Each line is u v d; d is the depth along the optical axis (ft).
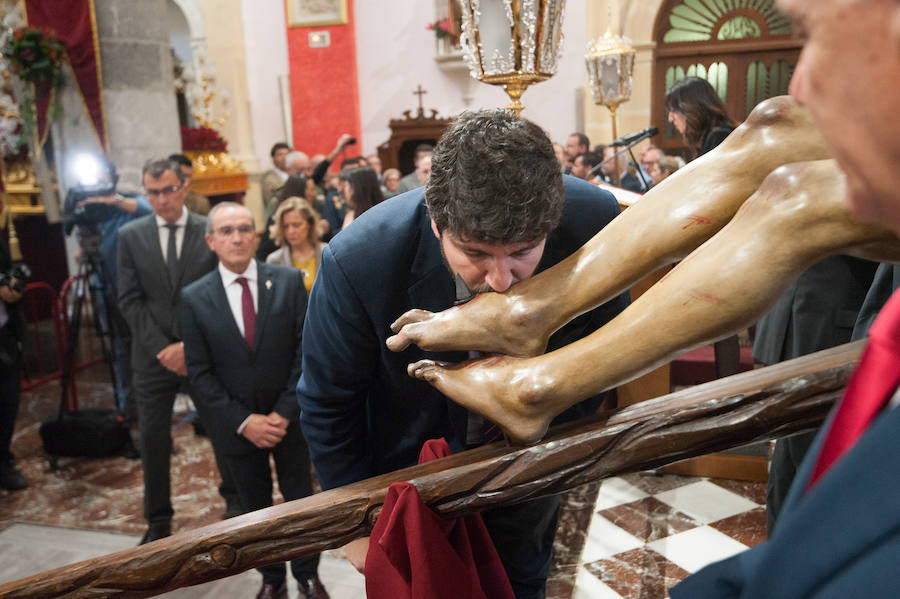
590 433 2.63
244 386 9.14
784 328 7.07
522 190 2.69
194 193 17.62
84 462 14.15
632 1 30.32
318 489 12.12
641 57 30.81
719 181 2.52
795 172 2.23
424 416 4.46
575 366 2.51
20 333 13.33
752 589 1.35
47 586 2.92
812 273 6.56
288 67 36.17
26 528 11.50
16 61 19.10
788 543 1.27
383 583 2.72
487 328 2.71
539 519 4.59
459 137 2.86
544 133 2.93
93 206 13.46
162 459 10.71
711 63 31.01
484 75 4.84
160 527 10.77
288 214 12.19
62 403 14.25
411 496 2.71
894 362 1.40
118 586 2.89
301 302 9.43
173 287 10.83
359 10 35.53
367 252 3.98
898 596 1.08
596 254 2.66
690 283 2.32
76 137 19.81
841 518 1.19
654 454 2.55
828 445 1.48
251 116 35.70
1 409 12.94
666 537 9.23
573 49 31.55
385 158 33.24
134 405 15.08
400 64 35.53
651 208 2.62
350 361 4.28
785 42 29.76
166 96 19.93
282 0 35.68
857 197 1.26
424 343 2.79
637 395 8.97
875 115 1.12
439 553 2.68
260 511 3.00
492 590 3.25
